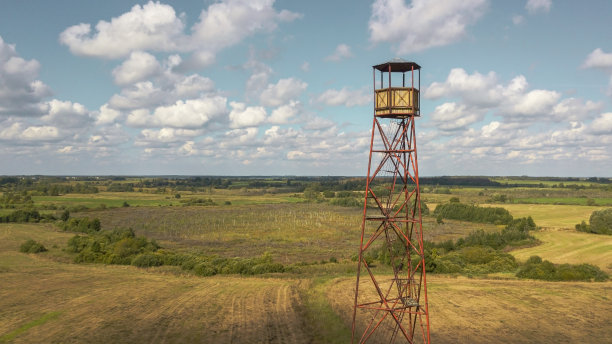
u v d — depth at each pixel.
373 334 34.66
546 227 117.44
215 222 150.38
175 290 49.69
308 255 89.50
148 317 38.91
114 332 34.81
